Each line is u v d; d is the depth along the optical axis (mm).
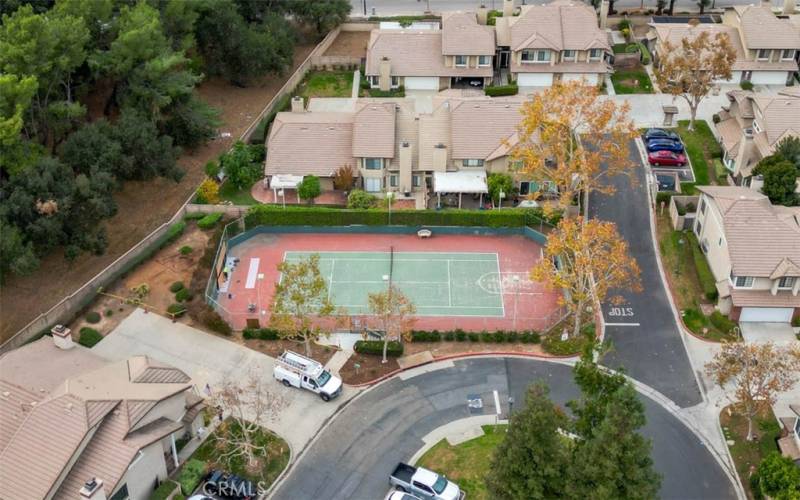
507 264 88000
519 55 115125
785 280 78000
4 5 98625
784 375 65312
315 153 98312
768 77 115062
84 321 79438
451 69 116188
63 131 91500
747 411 66062
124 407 61062
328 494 64188
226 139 108062
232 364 75438
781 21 114625
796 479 57938
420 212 91625
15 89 79438
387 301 72688
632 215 93562
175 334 78312
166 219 93188
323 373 72438
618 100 112938
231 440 66625
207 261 84125
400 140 99000
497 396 72438
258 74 118000
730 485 64750
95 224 84188
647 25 131250
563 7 118438
